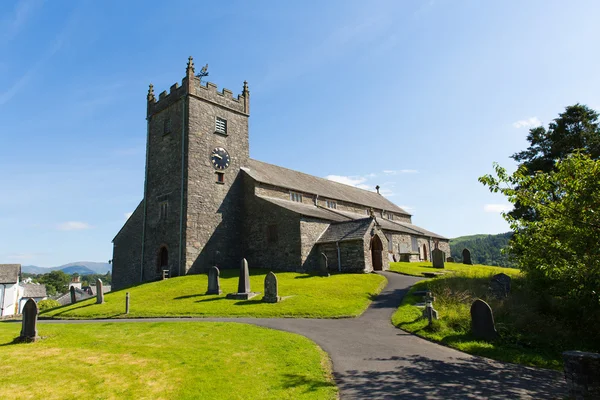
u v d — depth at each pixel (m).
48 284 126.19
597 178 11.14
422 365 10.87
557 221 12.18
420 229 55.28
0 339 14.16
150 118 38.22
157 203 35.25
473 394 8.79
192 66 35.09
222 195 35.38
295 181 43.06
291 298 20.86
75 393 8.70
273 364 10.60
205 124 35.25
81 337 14.02
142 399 8.37
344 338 13.66
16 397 8.48
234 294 21.80
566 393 8.90
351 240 31.02
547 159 29.84
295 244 31.94
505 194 12.65
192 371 10.02
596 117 29.23
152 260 34.47
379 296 21.95
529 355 12.05
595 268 11.49
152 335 14.08
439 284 22.45
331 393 8.70
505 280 20.11
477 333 13.68
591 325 15.67
